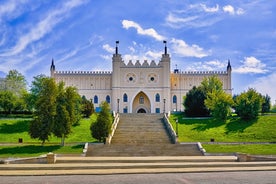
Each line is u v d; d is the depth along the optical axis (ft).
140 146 164.76
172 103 374.22
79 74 376.89
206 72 378.53
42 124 183.21
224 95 259.80
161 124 240.73
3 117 287.69
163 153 154.10
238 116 269.44
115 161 126.00
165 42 368.48
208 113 290.76
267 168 107.76
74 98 196.65
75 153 155.02
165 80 364.17
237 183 84.38
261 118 250.57
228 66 378.32
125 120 252.21
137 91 364.58
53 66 376.48
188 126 242.17
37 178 91.25
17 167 107.96
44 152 162.61
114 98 362.74
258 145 175.32
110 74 377.30
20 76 359.46
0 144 188.14
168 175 96.12
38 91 288.51
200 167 112.37
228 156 143.74
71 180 88.28
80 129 233.55
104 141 194.18
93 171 101.71
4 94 309.42
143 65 366.63
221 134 218.79
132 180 88.28
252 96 252.01
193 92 296.10
